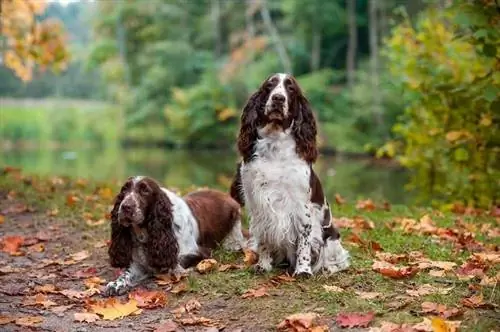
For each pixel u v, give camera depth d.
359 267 6.18
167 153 38.59
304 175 5.93
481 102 9.70
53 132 49.72
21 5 14.16
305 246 6.01
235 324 5.05
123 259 6.30
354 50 46.53
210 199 7.15
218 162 31.00
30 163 29.56
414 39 11.58
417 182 11.92
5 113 51.25
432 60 10.83
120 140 49.06
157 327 5.08
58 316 5.42
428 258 6.50
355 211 9.40
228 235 7.23
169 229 6.26
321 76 42.78
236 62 43.91
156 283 6.20
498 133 9.81
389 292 5.44
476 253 6.55
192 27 53.66
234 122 43.34
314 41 46.28
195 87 45.00
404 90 10.77
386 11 43.69
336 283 5.74
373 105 37.75
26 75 15.62
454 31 10.70
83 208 9.33
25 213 9.20
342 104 40.72
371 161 30.48
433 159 11.62
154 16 53.09
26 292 6.00
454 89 9.72
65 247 7.53
